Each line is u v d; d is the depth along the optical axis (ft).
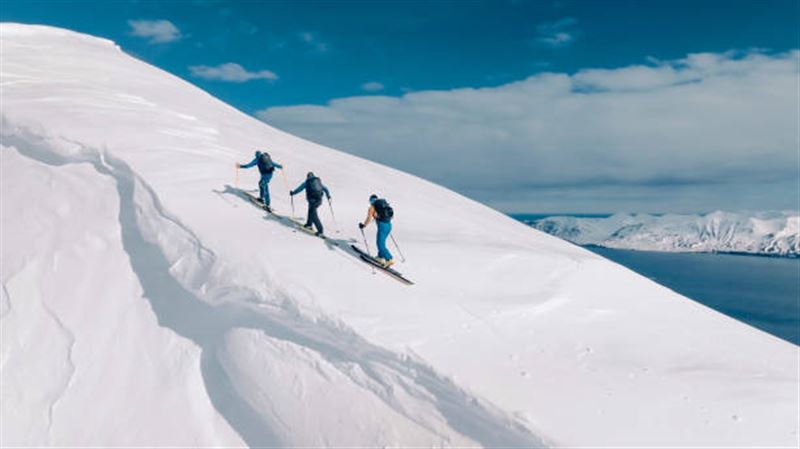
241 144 64.69
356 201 54.49
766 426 27.81
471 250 43.27
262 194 45.16
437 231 50.49
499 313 34.50
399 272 37.42
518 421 25.18
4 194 41.09
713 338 38.93
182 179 44.60
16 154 45.37
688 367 33.50
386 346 28.30
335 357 29.63
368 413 27.76
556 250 58.03
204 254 35.22
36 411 29.91
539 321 35.12
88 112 54.29
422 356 28.07
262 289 31.96
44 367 31.68
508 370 28.91
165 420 29.25
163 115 63.41
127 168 43.16
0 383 30.83
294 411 28.45
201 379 31.17
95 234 38.83
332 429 27.55
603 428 25.58
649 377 31.12
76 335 33.09
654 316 40.27
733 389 31.09
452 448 26.40
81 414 29.73
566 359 31.48
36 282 35.50
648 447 24.75
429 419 27.20
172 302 34.91
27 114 48.55
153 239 37.93
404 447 26.63
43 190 41.70
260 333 31.42
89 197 41.68
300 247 37.09
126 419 29.43
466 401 26.43
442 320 31.94
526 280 40.19
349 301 31.53
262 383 29.66
